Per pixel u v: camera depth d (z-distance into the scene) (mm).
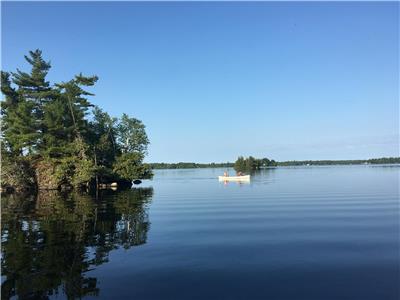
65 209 33000
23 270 13969
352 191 48781
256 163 165000
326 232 20609
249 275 13117
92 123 78062
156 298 11102
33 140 62969
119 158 73125
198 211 30766
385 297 10992
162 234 20578
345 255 15633
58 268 14156
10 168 59500
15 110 64062
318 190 51781
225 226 23047
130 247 17422
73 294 11516
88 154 66250
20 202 40188
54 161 62719
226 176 91938
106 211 31312
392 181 71188
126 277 13039
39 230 22031
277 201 37781
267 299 10922
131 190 60875
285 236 19625
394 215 26828
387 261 14695
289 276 12969
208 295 11289
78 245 17891
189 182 87625
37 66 65500
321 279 12617
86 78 65188
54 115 62125
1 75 66062
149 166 74750
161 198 44312
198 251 16562
